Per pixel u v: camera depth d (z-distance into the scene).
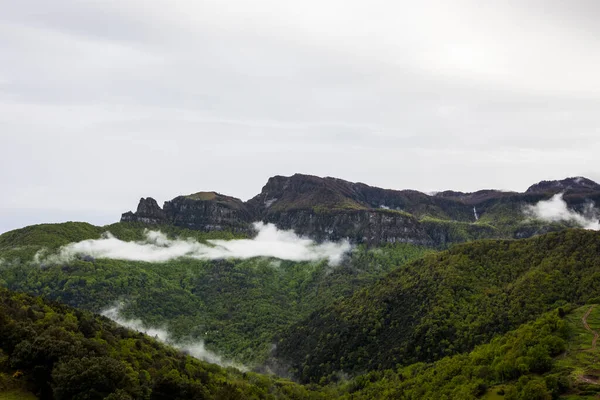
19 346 103.06
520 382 113.69
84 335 131.38
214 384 149.00
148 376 122.25
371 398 163.75
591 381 107.06
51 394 98.69
